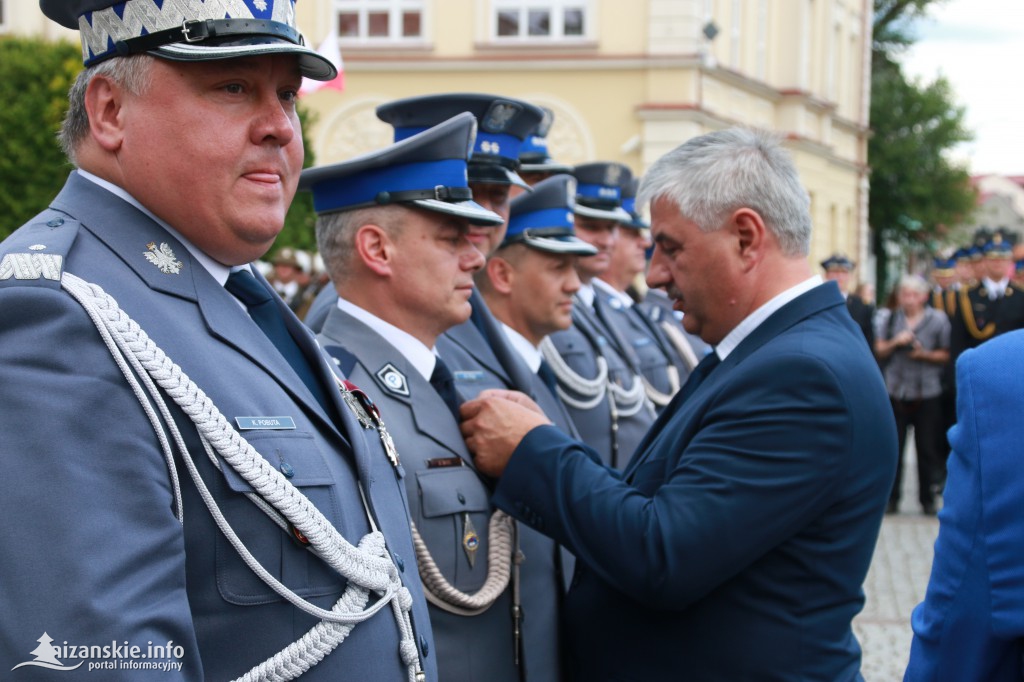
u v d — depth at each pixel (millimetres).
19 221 10570
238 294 1872
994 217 52719
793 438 2355
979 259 10250
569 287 3586
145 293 1632
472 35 15141
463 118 2619
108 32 1662
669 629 2475
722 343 2652
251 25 1671
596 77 15133
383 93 15242
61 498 1397
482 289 3637
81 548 1390
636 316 5402
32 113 10555
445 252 2611
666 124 15000
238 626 1592
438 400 2637
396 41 15211
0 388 1426
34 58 10750
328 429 1798
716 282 2592
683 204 2594
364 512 1838
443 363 2713
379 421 2094
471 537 2555
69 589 1373
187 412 1569
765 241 2568
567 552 2957
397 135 3363
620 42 15047
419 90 15211
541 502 2533
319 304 3244
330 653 1688
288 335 1956
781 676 2381
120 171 1690
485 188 3303
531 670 2668
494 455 2613
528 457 2566
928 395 9656
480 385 2986
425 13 15141
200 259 1767
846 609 2443
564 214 3588
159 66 1647
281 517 1640
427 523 2496
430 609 2490
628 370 4684
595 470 2539
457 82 15219
